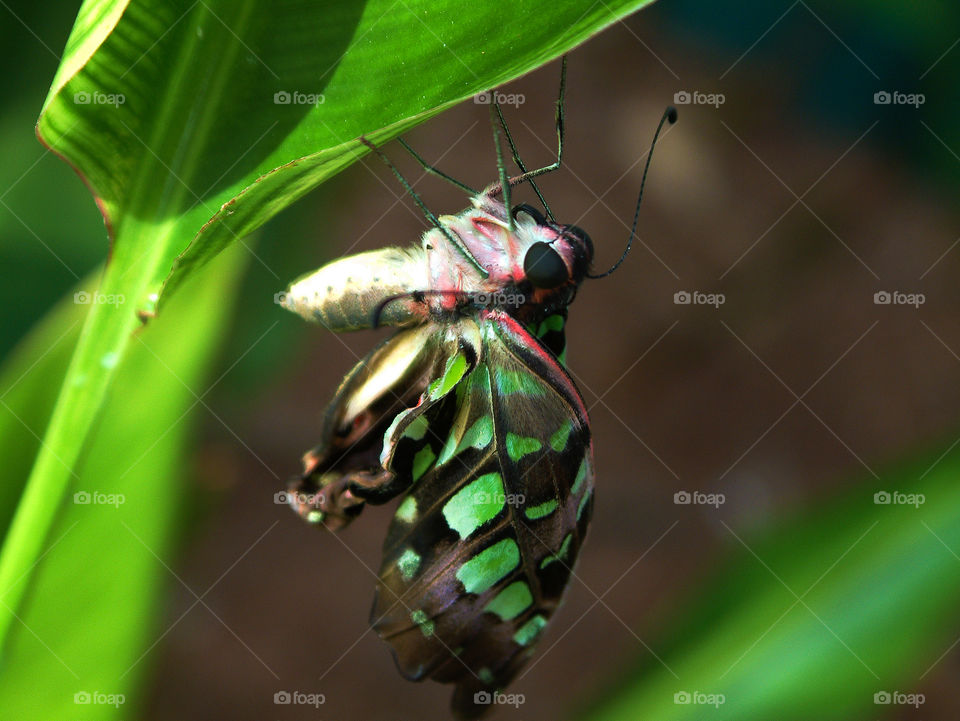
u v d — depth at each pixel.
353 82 0.15
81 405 0.15
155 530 0.18
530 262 0.17
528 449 0.17
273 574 0.33
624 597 0.34
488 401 0.17
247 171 0.15
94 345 0.15
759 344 0.40
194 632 0.31
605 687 0.20
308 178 0.15
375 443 0.17
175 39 0.15
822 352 0.40
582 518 0.17
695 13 0.46
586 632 0.34
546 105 0.43
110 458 0.18
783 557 0.20
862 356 0.40
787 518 0.20
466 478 0.17
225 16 0.15
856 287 0.41
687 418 0.39
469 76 0.15
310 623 0.33
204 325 0.18
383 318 0.17
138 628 0.18
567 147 0.42
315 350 0.36
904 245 0.42
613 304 0.40
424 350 0.17
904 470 0.20
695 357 0.40
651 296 0.40
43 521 0.15
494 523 0.17
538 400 0.17
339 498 0.17
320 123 0.15
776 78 0.45
